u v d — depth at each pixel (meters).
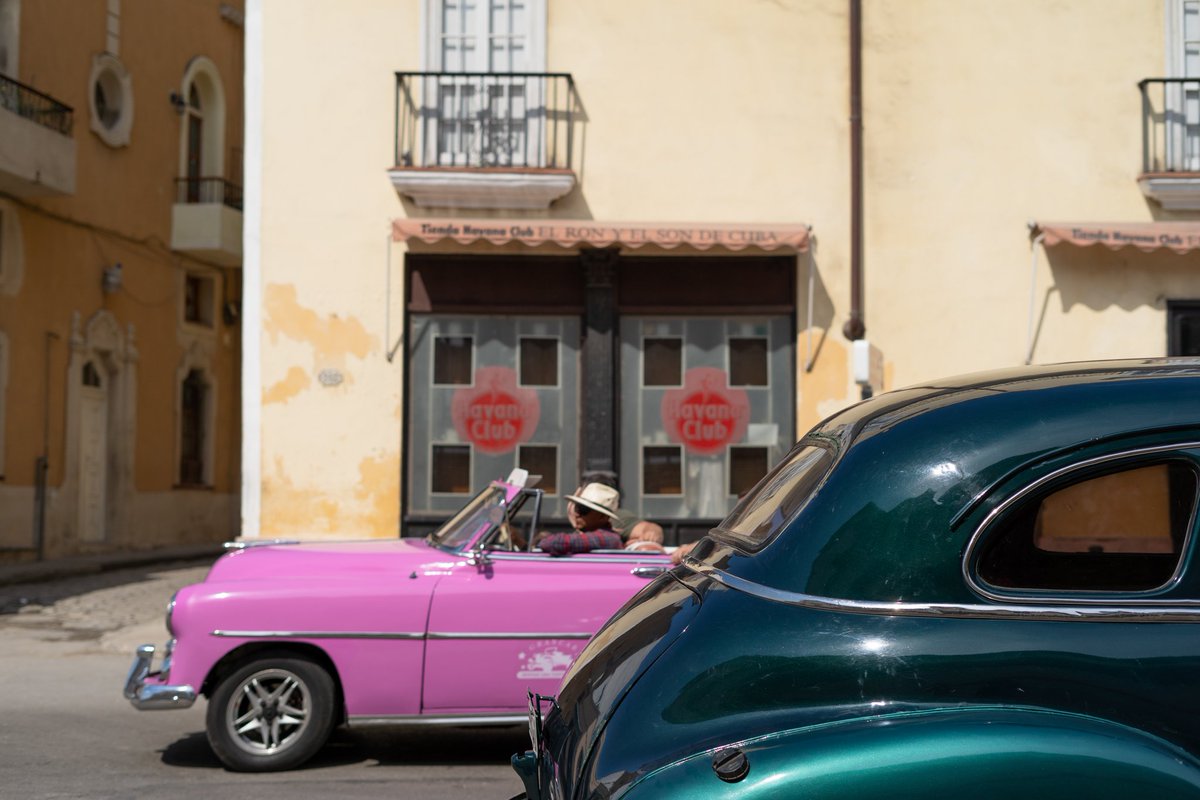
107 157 20.84
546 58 12.42
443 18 12.46
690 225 12.04
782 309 12.33
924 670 2.29
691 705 2.35
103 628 12.44
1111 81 12.52
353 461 12.16
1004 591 2.36
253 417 12.17
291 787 5.99
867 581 2.38
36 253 19.02
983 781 2.11
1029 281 12.33
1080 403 2.50
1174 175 12.12
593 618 6.40
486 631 6.35
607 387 12.21
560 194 12.18
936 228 12.34
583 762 2.40
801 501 2.58
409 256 12.33
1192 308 12.38
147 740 7.14
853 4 12.41
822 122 12.45
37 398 19.00
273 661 6.32
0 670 9.76
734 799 2.13
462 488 12.30
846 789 2.12
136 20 21.72
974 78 12.48
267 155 12.30
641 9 12.47
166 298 22.83
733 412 12.38
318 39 12.34
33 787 5.91
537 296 12.35
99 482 21.08
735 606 2.45
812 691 2.31
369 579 6.42
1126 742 2.16
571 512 7.52
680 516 12.30
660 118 12.43
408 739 7.29
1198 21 12.58
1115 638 2.30
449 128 12.38
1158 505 2.42
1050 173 12.45
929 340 12.28
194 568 19.27
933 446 2.48
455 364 12.36
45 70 19.05
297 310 12.23
